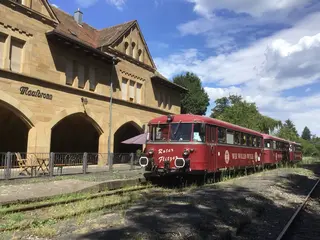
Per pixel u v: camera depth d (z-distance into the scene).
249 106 55.47
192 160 14.74
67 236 6.77
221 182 16.75
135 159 23.16
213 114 78.31
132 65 28.08
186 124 15.31
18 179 14.23
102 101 24.42
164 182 16.88
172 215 8.65
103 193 12.60
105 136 24.67
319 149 100.62
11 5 17.92
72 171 17.64
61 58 21.09
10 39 17.98
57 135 26.67
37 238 6.84
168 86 33.78
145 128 16.66
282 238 7.99
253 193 13.03
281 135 70.50
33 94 18.95
